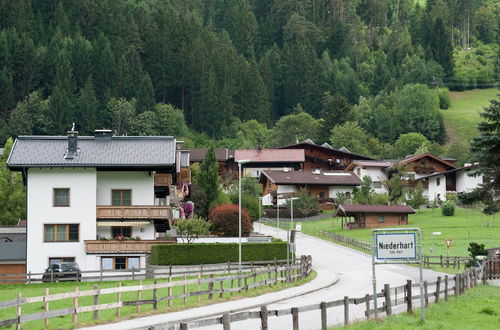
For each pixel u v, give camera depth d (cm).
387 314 4369
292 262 8888
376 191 19412
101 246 8812
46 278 8031
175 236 10531
